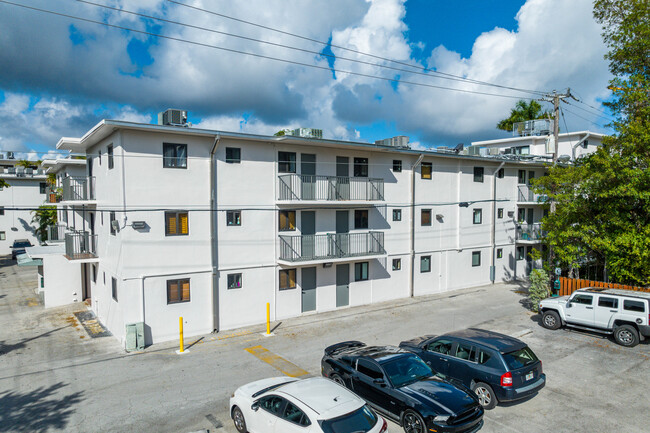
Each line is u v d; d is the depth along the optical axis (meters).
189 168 15.42
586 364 12.20
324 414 6.71
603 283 17.00
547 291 18.52
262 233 17.17
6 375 12.11
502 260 26.75
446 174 23.42
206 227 15.85
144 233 14.59
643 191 14.86
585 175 17.00
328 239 18.58
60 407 9.98
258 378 11.64
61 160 23.30
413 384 8.77
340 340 15.01
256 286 17.11
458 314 18.48
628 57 17.97
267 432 7.57
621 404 9.73
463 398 8.20
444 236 23.48
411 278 22.11
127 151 14.20
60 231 28.08
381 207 20.83
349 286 19.97
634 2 17.31
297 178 17.47
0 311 20.31
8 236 41.09
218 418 9.35
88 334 16.30
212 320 16.05
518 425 8.78
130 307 14.41
